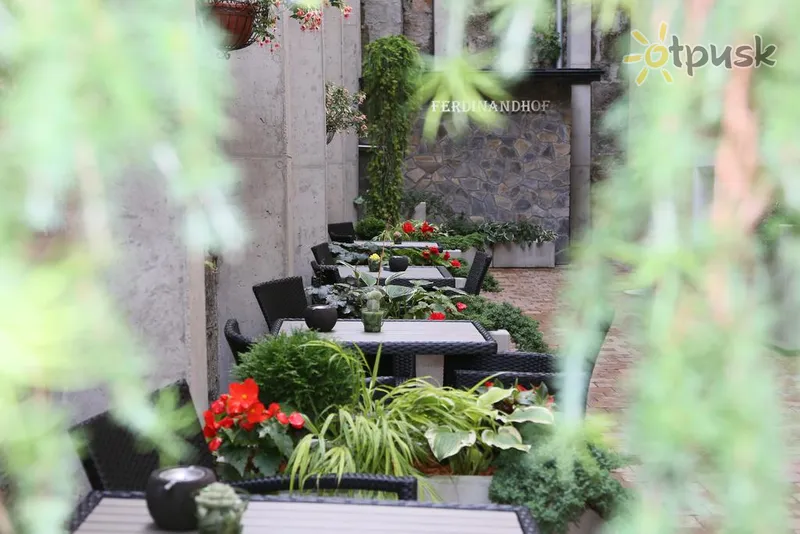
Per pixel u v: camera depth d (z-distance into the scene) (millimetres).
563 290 432
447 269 8000
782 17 378
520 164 16500
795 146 375
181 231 402
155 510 1670
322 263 7273
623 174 423
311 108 7938
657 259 397
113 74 357
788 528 381
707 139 403
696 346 388
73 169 359
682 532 386
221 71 406
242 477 2490
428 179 16484
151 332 2543
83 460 1893
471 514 1831
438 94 467
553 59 16484
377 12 16359
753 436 379
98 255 378
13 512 403
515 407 2875
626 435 399
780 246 382
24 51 355
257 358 2879
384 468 2594
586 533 2541
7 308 352
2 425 379
